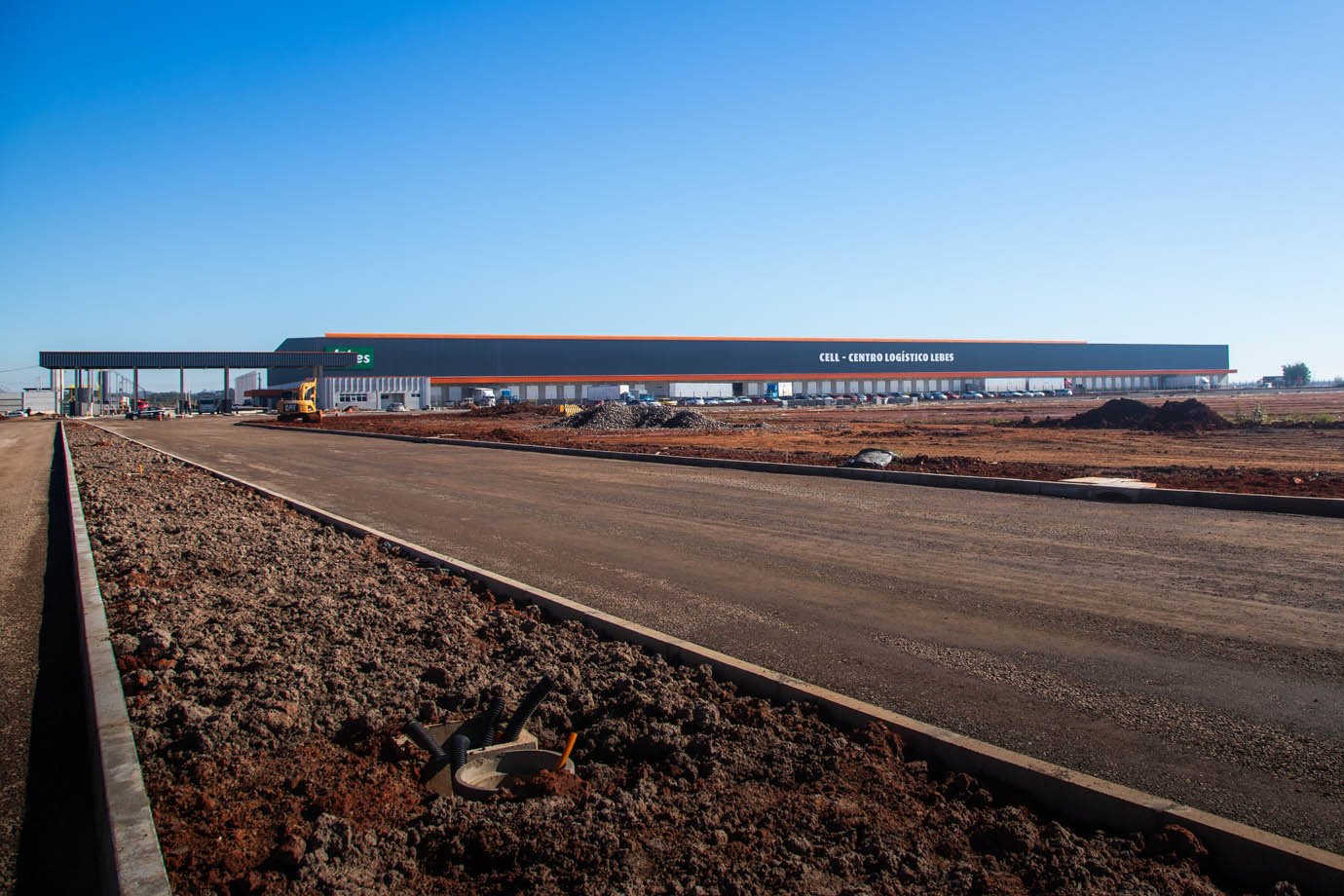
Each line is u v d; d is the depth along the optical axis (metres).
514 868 3.37
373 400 91.06
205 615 7.00
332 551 10.02
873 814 3.79
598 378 102.06
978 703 5.15
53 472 23.00
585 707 5.03
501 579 8.09
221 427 55.97
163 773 4.26
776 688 5.26
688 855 3.44
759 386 109.44
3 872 3.60
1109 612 7.11
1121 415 37.66
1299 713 4.94
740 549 10.02
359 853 3.47
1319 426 32.28
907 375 116.69
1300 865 3.26
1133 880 3.26
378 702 5.14
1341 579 8.18
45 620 7.60
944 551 9.72
